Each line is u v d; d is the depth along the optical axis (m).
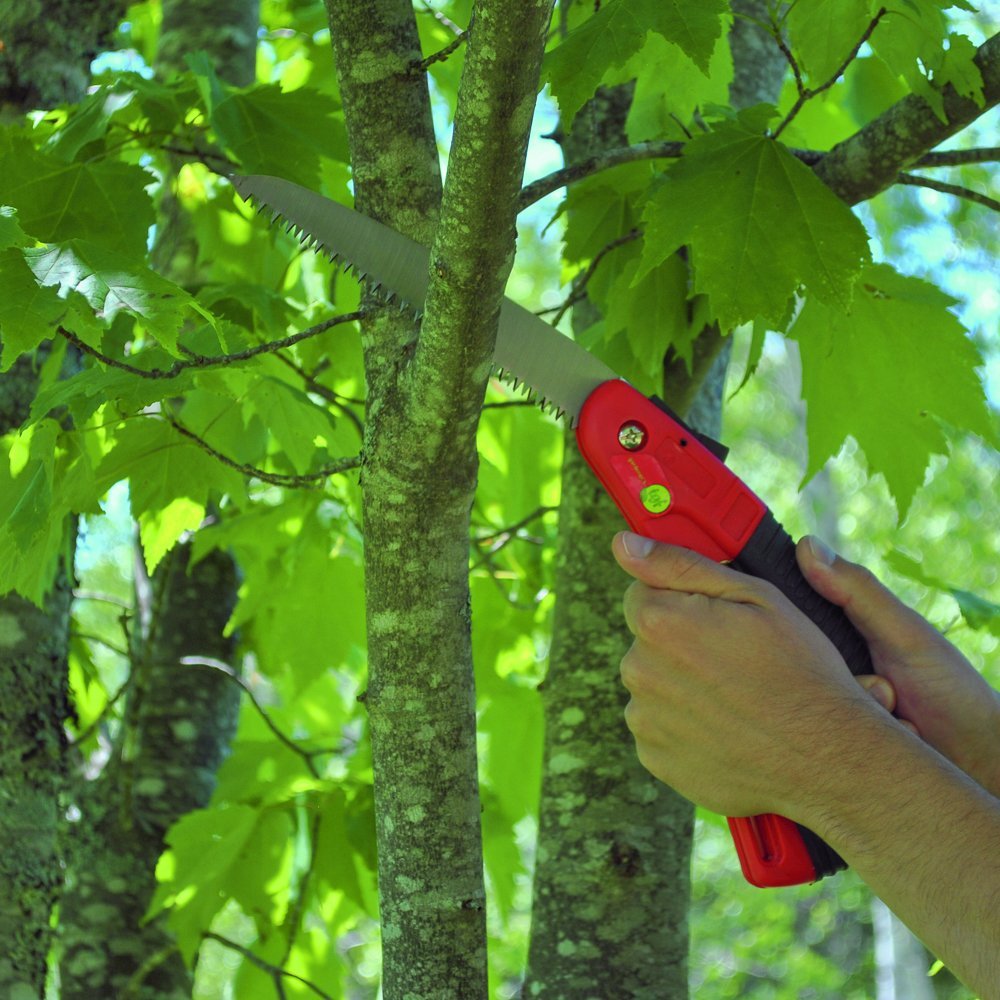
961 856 0.86
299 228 1.34
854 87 2.82
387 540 1.22
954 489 9.25
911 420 1.89
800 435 11.05
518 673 3.37
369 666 1.26
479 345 1.10
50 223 1.76
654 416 1.28
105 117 1.85
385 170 1.32
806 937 12.02
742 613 1.05
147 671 2.63
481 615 3.15
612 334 1.86
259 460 2.76
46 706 2.12
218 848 2.45
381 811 1.25
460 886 1.22
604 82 1.82
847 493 10.34
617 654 1.90
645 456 1.27
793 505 10.80
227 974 8.83
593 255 1.97
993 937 0.82
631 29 1.46
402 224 1.31
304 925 2.83
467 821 1.23
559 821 1.87
